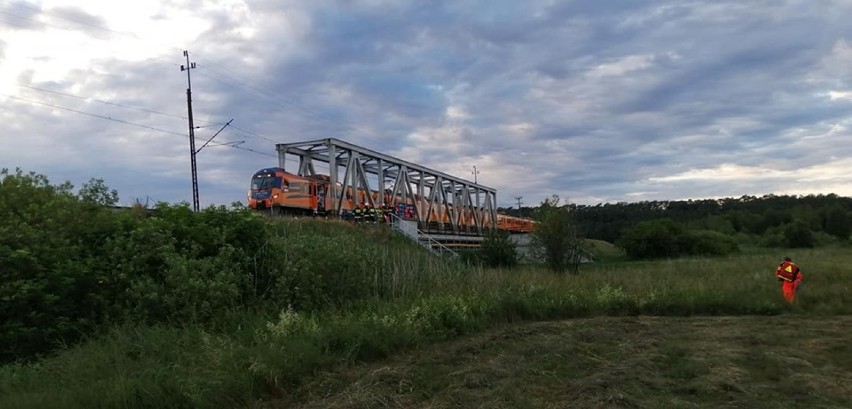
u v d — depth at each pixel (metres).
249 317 10.08
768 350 10.46
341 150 41.84
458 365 8.83
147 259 10.43
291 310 10.24
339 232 23.47
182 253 11.01
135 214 12.51
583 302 16.16
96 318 9.46
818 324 14.09
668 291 17.84
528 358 9.45
